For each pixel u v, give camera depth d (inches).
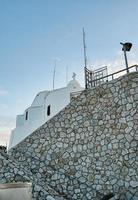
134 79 568.7
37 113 1069.8
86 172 548.7
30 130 1043.9
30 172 545.6
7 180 479.8
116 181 505.0
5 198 298.7
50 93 1038.4
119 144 532.4
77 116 619.2
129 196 477.7
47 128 642.2
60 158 590.9
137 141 509.4
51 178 566.6
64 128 621.9
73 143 593.9
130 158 505.7
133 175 488.4
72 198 532.1
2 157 507.5
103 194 509.0
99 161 543.8
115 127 553.3
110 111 576.1
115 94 585.0
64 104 963.3
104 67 730.8
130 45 687.1
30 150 629.6
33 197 450.9
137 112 533.6
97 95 613.6
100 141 561.6
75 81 1008.9
